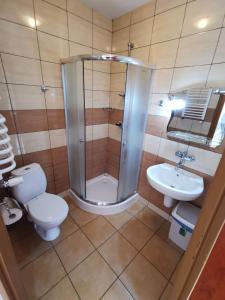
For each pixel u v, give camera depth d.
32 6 1.33
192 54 1.36
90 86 2.01
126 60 1.41
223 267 0.48
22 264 1.36
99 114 2.25
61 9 1.51
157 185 1.42
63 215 1.42
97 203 1.94
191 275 0.59
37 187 1.61
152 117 1.81
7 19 1.25
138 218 1.91
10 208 1.40
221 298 0.52
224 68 1.22
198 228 0.57
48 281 1.25
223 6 1.13
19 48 1.36
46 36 1.48
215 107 1.28
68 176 2.17
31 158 1.72
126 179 2.00
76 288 1.21
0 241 0.55
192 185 1.48
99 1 1.60
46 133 1.77
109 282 1.26
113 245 1.56
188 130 1.50
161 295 1.19
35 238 1.59
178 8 1.36
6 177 1.50
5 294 0.59
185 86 1.46
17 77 1.42
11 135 1.52
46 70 1.58
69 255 1.45
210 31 1.22
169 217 1.88
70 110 1.79
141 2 1.57
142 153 2.03
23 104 1.52
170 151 1.72
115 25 1.93
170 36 1.46
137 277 1.30
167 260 1.44
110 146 2.48
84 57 1.42
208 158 1.44
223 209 0.45
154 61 1.64
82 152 1.81
